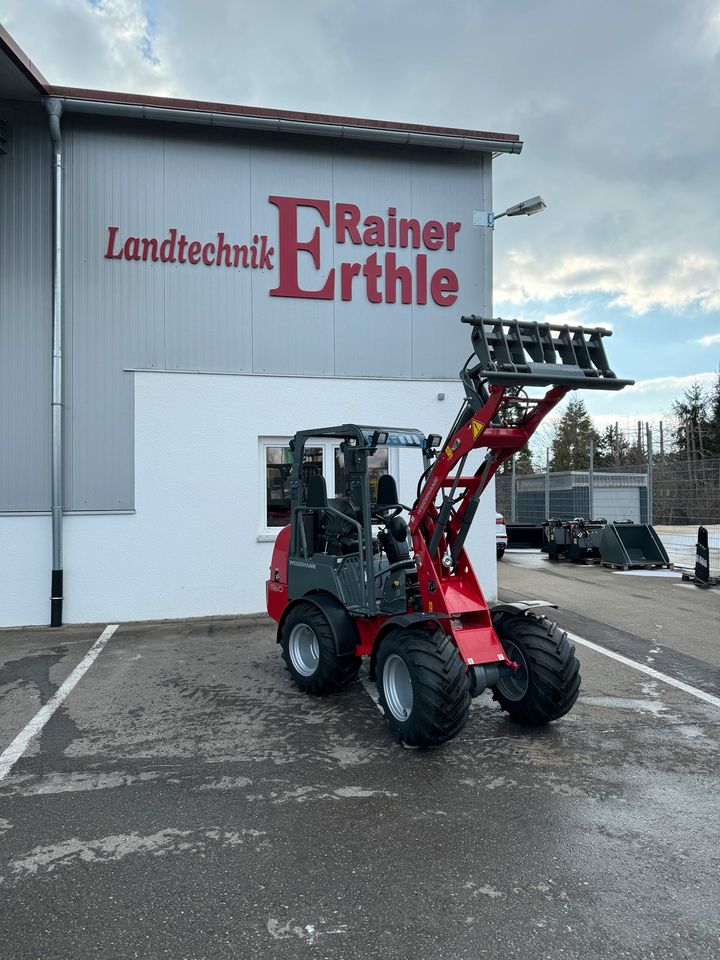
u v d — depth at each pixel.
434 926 2.78
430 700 4.31
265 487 9.41
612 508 16.91
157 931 2.75
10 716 5.34
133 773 4.27
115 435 8.86
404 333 9.80
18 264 8.72
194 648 7.45
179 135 9.16
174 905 2.92
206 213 9.23
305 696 5.80
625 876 3.12
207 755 4.54
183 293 9.12
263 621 8.87
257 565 9.19
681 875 3.13
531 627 4.96
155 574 8.91
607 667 6.60
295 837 3.48
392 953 2.62
